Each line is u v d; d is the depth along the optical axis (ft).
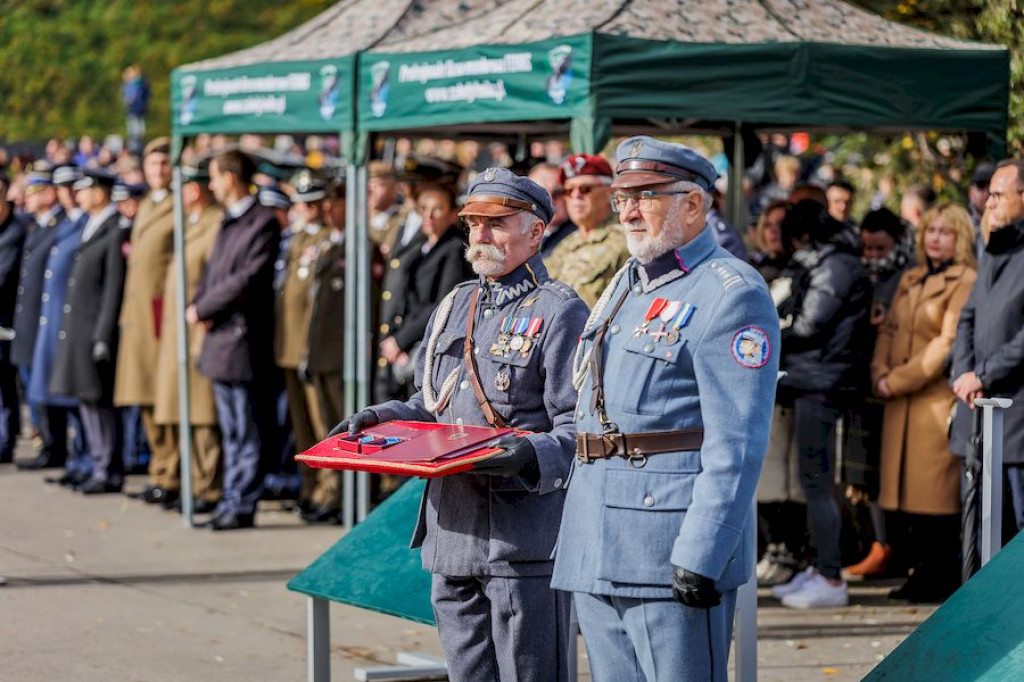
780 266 30.83
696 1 29.22
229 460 39.24
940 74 29.12
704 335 15.78
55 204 50.16
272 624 29.60
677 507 15.87
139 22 138.10
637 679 16.53
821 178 49.34
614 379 16.31
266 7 140.77
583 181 27.99
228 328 38.60
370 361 38.19
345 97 33.45
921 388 29.68
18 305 49.85
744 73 27.76
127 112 125.90
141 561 35.24
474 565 18.62
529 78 28.30
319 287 38.78
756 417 15.49
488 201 18.69
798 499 30.09
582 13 28.84
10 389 51.37
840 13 30.35
